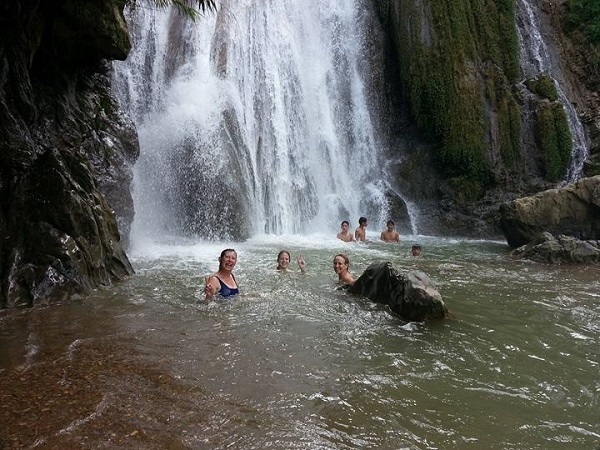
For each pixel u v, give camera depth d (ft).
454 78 63.46
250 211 50.72
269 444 11.85
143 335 18.95
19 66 28.27
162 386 14.61
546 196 47.06
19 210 24.40
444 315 22.62
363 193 63.82
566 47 73.92
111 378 14.94
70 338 18.25
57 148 28.99
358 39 68.69
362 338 19.89
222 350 17.83
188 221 45.39
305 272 32.04
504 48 66.18
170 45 53.47
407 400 14.65
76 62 33.32
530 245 42.75
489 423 13.50
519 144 62.23
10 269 22.72
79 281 24.12
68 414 12.66
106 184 34.24
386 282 24.11
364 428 12.89
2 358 16.12
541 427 13.37
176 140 47.11
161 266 32.22
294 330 20.48
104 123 36.83
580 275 33.99
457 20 64.80
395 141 67.87
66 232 24.72
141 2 51.90
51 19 29.35
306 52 66.13
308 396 14.53
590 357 18.63
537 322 22.84
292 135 60.90
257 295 25.68
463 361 17.89
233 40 57.31
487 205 61.11
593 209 45.83
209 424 12.61
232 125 51.72
